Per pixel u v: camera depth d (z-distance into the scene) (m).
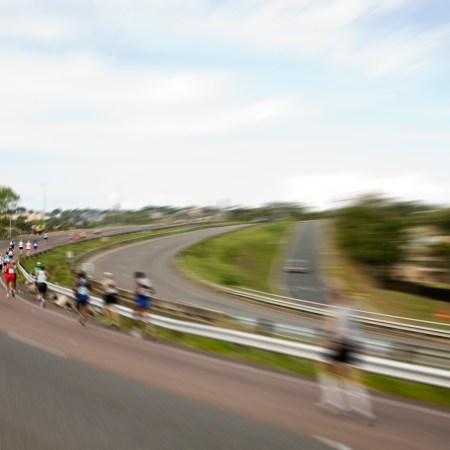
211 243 65.50
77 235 78.25
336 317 7.54
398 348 14.53
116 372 9.26
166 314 19.88
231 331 13.76
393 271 40.62
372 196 44.09
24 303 20.09
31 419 6.50
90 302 19.72
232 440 6.10
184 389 8.37
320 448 5.99
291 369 11.26
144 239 70.69
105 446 5.71
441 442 6.47
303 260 53.12
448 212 39.97
